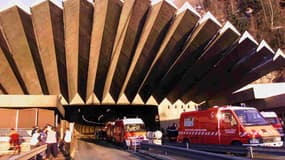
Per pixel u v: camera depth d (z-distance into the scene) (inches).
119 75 2021.4
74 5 1664.6
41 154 570.9
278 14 3750.0
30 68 1863.9
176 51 1866.4
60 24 1755.7
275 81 2923.2
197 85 2116.1
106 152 855.1
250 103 1862.7
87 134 3791.8
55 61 1887.3
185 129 733.3
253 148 430.3
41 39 1787.6
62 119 2135.8
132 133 1073.5
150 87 2127.2
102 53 1908.2
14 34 1691.7
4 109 1330.0
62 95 2069.4
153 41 1822.1
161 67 1968.5
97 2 1705.2
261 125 556.7
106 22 1766.7
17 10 1585.9
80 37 1809.8
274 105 1582.2
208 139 631.2
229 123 577.9
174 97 2256.4
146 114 2851.9
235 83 2062.0
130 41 1855.3
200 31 1702.8
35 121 1357.0
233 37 1684.3
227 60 1852.9
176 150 475.8
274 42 3501.5
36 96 1435.8
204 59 1868.8
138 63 1930.4
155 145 623.8
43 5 1620.3
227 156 288.4
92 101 2121.1
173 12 1670.8
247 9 4023.1
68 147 796.0
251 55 1766.7
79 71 1969.7
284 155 363.3
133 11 1685.5
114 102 2150.6
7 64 1829.5
